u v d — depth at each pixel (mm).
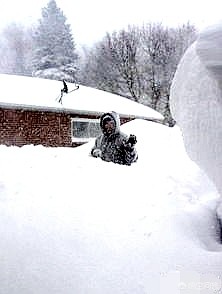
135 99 34719
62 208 2594
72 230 2311
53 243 2180
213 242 2377
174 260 2053
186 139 2398
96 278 1905
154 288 1839
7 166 3668
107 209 2639
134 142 5828
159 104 34406
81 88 20578
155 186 3436
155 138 11484
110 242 2205
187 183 4004
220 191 2232
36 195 2805
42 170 3500
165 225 2447
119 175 3561
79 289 1841
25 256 2082
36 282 1902
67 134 16500
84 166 3797
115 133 5797
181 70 2479
